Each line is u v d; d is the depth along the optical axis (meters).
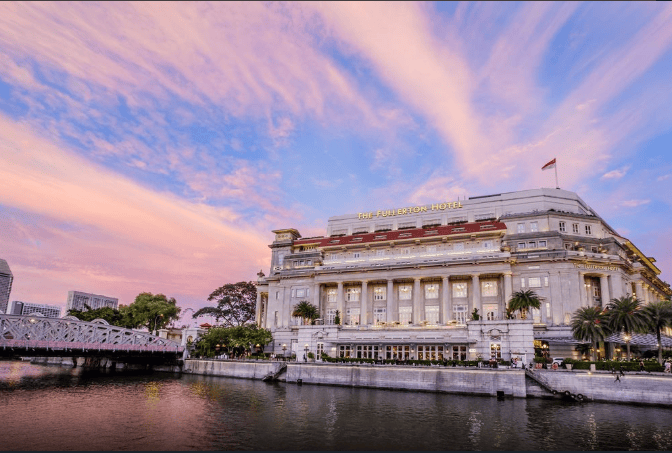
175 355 99.00
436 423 45.03
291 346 105.50
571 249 93.25
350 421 45.69
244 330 98.94
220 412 49.88
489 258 89.31
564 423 45.41
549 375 61.72
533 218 97.19
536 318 87.25
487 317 90.88
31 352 79.50
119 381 80.12
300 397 60.62
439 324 90.19
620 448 36.94
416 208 113.19
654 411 51.91
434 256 99.31
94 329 89.25
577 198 103.62
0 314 77.31
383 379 69.69
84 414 48.31
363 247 107.06
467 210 107.50
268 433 40.75
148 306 119.88
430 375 66.62
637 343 75.56
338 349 89.12
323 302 107.12
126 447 35.91
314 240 121.44
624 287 91.50
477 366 67.31
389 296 97.44
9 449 34.84
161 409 51.56
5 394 61.09
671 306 66.62
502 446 37.28
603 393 58.22
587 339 70.12
